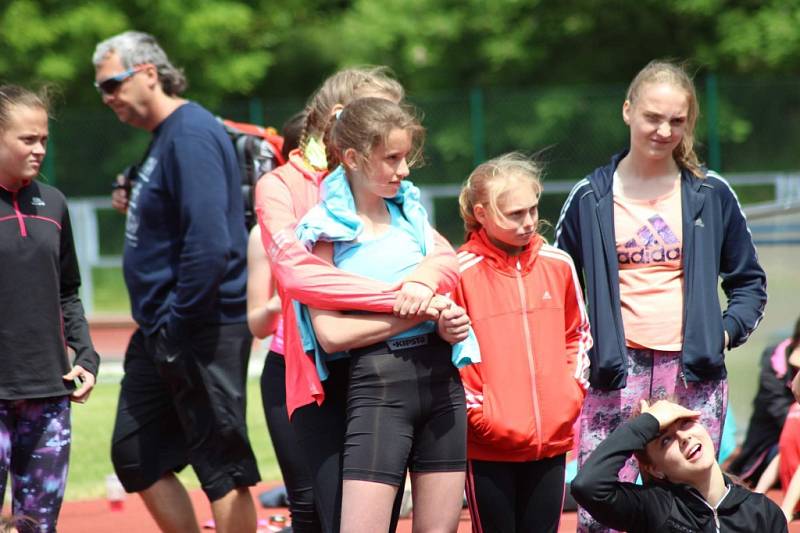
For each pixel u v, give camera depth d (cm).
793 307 2266
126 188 1694
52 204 1433
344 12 8975
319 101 1347
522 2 7912
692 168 1445
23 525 1389
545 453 1331
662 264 1427
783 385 2022
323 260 1205
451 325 1179
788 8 7588
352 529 1148
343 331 1175
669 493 1265
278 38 8475
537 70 8081
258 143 1714
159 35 7556
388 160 1182
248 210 1706
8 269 1373
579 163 6512
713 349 1389
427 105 6544
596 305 1425
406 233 1243
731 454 2220
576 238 1480
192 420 1614
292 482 1421
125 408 1662
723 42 7644
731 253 1473
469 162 6519
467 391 1331
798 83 6284
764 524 1262
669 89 1395
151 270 1630
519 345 1331
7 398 1370
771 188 5962
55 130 6431
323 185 1238
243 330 1638
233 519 1612
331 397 1231
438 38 8069
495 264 1355
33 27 7131
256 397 3169
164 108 1659
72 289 1502
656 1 7756
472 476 1341
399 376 1178
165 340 1605
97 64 1652
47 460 1412
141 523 2016
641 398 1435
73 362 1469
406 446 1177
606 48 8038
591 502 1235
